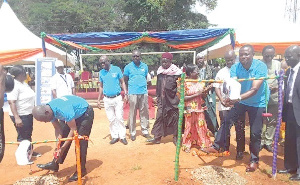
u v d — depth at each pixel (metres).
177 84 5.79
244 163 5.18
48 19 35.50
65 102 4.23
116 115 6.60
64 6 35.38
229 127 4.94
